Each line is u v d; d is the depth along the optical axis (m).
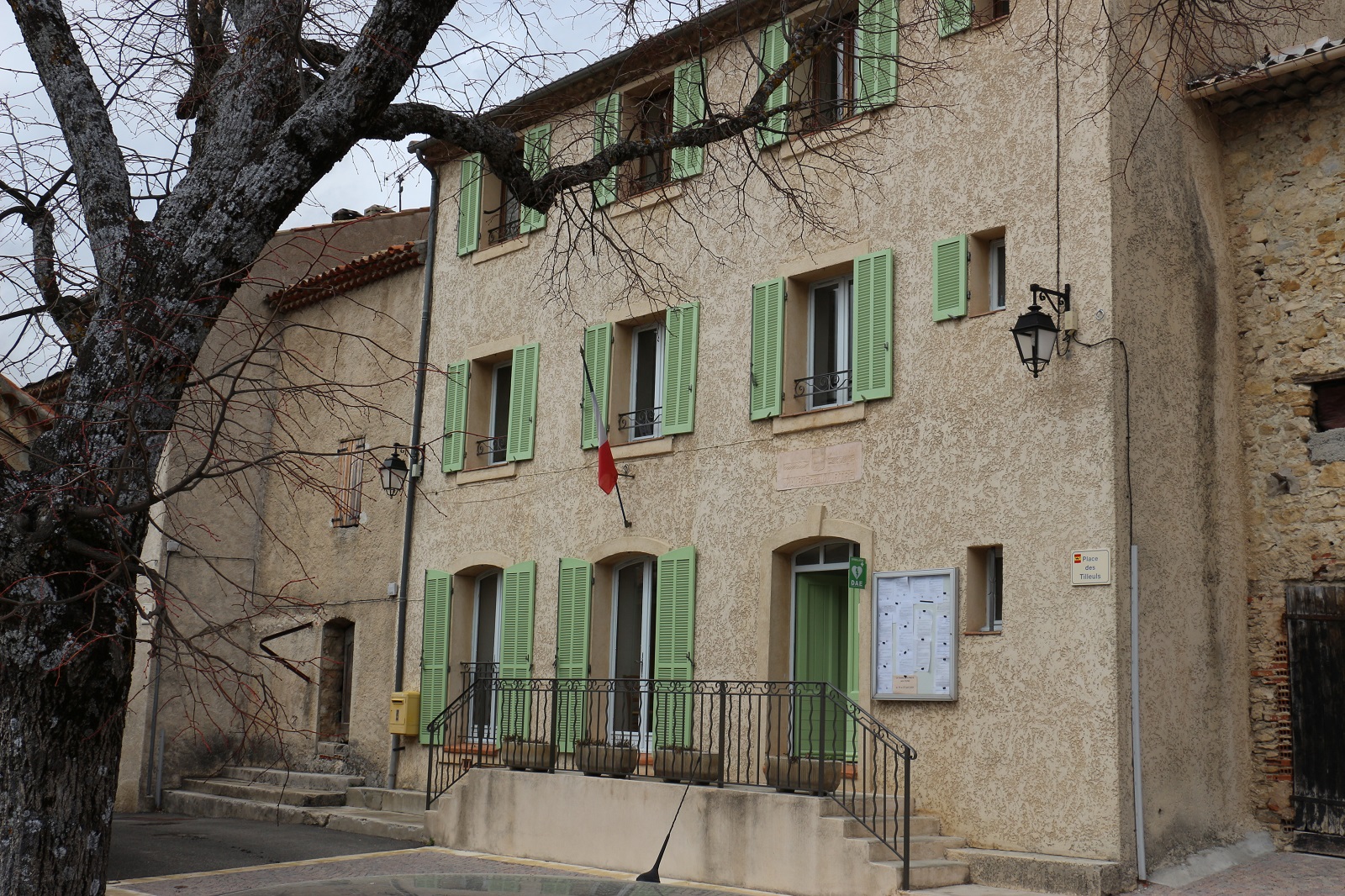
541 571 14.83
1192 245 11.24
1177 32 9.76
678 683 12.66
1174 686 10.27
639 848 11.33
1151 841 9.70
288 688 18.47
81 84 6.06
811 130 8.81
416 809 15.29
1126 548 9.95
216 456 5.52
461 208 16.97
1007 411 10.72
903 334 11.62
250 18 6.38
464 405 16.31
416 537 16.73
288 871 11.69
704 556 12.98
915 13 11.95
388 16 6.36
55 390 5.93
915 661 10.97
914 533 11.22
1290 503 11.17
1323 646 10.80
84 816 5.25
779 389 12.49
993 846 10.23
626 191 14.33
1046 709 10.06
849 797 10.73
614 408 14.36
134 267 5.65
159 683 18.55
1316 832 10.68
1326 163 11.26
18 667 5.17
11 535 5.17
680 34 8.65
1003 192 11.10
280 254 18.91
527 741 13.25
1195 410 10.98
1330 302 11.09
